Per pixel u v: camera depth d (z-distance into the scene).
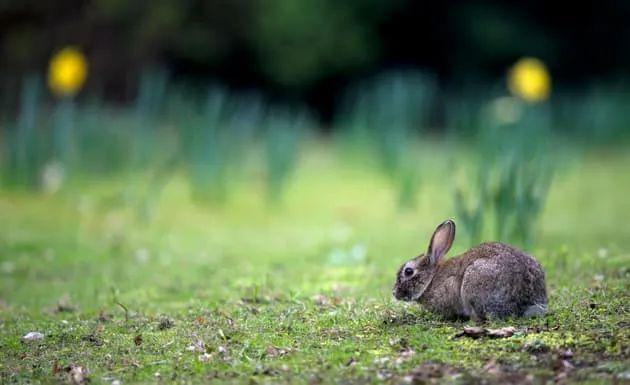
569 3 31.39
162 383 6.88
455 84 30.55
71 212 16.27
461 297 7.90
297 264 11.96
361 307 8.74
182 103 19.61
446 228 8.20
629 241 12.78
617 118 25.45
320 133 28.59
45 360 7.63
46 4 27.66
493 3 30.89
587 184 20.08
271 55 28.45
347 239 14.00
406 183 16.72
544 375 6.50
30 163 17.47
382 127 19.31
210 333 8.08
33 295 10.63
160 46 27.89
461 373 6.63
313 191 18.84
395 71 29.81
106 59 27.55
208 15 28.00
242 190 18.73
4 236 14.27
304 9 28.02
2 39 27.81
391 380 6.60
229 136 17.81
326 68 28.72
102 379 7.02
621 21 32.47
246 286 10.42
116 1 27.27
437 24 30.22
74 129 18.39
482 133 18.44
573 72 32.03
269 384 6.68
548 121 21.67
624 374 6.39
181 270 11.88
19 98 26.92
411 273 8.26
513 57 30.88
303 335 7.86
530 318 7.71
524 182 11.45
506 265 7.74
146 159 17.64
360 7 28.58
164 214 16.28
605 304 8.12
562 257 11.20
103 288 10.86
